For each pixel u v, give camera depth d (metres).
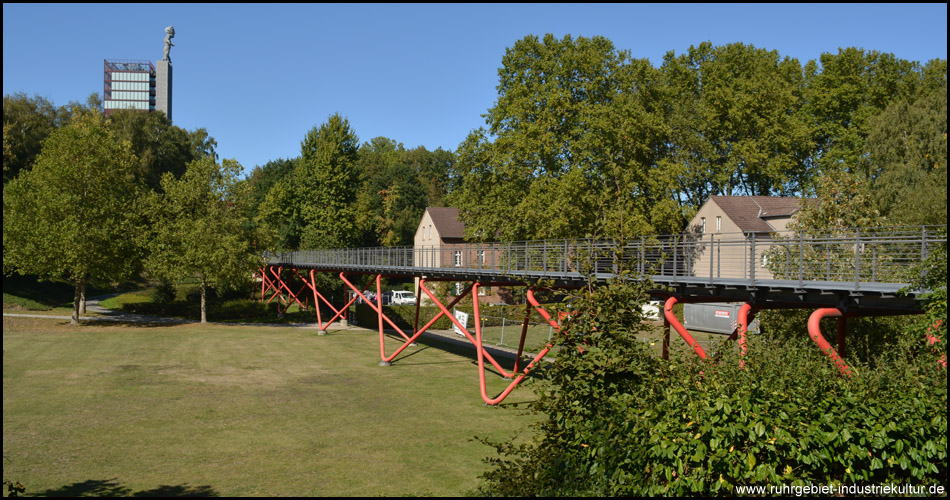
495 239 39.53
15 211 39.25
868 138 36.84
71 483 12.82
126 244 41.31
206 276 44.12
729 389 8.61
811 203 24.81
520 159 37.81
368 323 44.69
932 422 7.95
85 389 22.09
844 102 45.81
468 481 13.11
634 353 9.27
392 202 88.94
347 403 20.45
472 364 28.52
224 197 46.00
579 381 9.02
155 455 14.86
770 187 49.03
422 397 21.45
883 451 8.12
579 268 10.44
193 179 44.78
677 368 9.31
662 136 41.16
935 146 31.89
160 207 43.69
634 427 8.34
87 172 39.91
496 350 33.12
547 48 39.72
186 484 12.88
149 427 17.31
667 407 8.57
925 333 9.91
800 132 43.00
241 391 22.20
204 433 16.78
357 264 35.88
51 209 39.16
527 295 21.06
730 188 48.09
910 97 44.91
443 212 63.47
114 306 51.78
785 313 20.42
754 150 42.44
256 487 12.73
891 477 8.23
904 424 8.03
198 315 48.78
